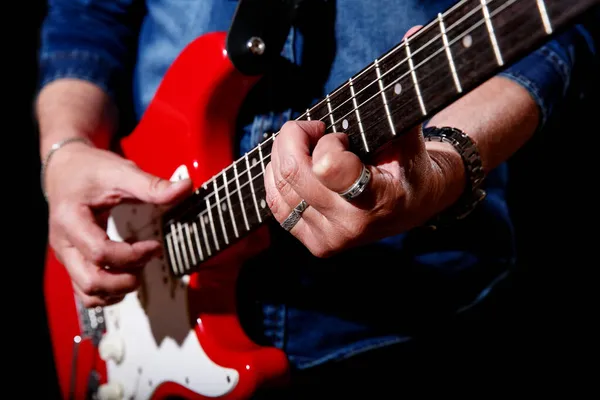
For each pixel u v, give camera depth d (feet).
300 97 3.14
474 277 3.20
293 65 3.10
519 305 4.34
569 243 4.40
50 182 3.53
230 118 3.16
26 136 6.36
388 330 3.23
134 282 3.30
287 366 3.02
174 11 3.65
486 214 3.14
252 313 3.27
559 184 4.35
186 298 3.19
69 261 3.35
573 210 4.37
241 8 2.89
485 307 3.81
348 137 2.14
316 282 3.17
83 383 4.01
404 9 2.93
